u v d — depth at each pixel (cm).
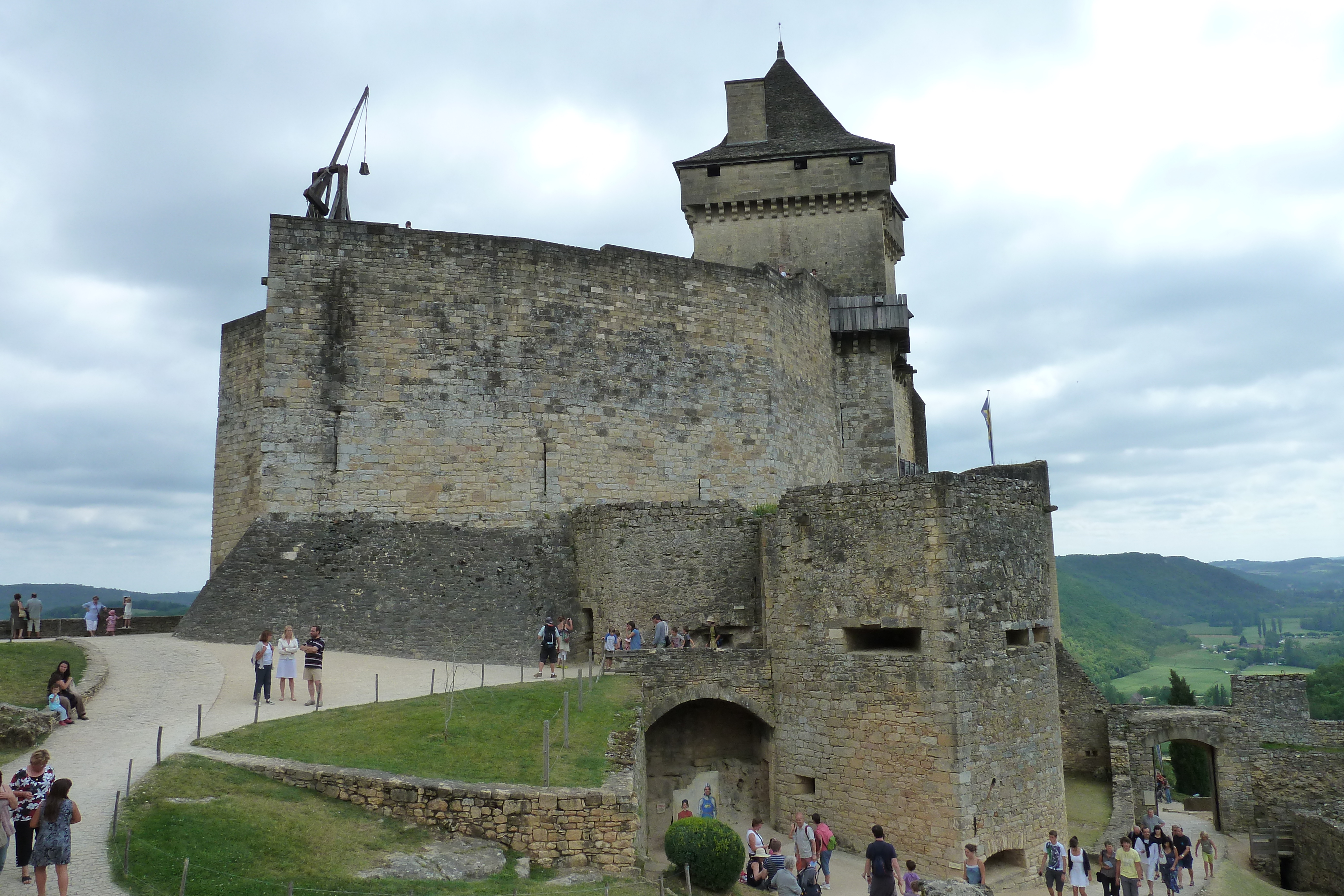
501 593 2884
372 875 1341
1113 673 14888
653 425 3466
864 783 2267
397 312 3064
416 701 2034
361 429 2977
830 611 2386
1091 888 2316
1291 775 3278
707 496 3556
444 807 1553
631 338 3466
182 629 2639
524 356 3216
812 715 2394
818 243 4634
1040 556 2489
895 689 2234
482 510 3073
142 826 1337
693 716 2597
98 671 2170
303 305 2964
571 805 1561
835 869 2130
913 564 2245
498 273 3216
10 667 2119
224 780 1537
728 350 3722
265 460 2867
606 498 3303
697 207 4672
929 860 2117
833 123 4850
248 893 1229
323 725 1847
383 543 2891
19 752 1650
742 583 2772
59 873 1112
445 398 3081
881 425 4516
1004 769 2217
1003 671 2267
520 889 1391
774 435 3819
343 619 2692
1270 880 2980
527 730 1914
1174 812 3697
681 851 1678
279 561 2772
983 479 2320
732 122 4809
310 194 3291
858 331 4519
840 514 2397
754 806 2558
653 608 2786
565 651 2584
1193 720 3369
